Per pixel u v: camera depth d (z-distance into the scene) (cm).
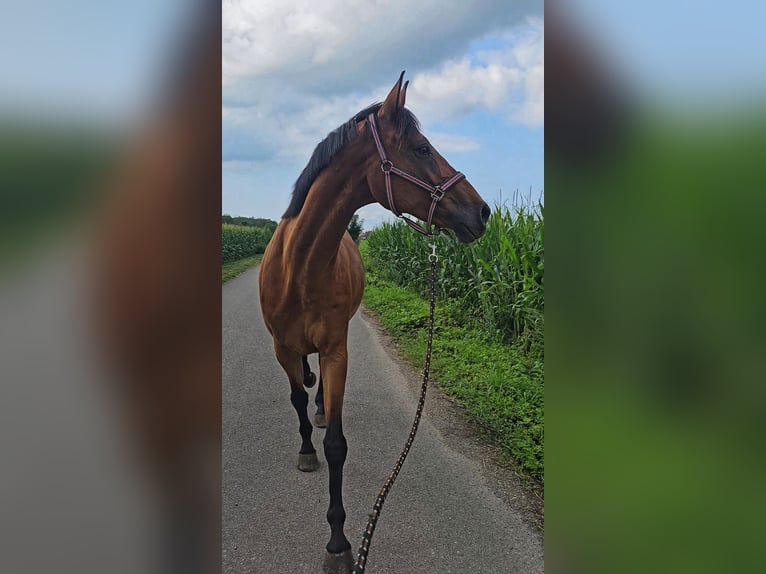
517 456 311
